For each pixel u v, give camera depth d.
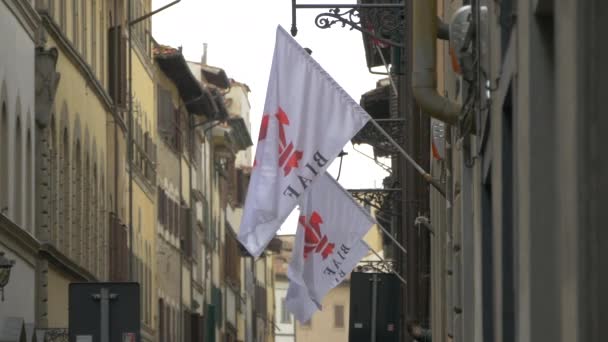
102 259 102.31
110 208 106.31
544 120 18.20
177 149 144.75
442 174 47.34
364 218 54.44
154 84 131.88
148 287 125.75
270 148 41.94
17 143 75.19
